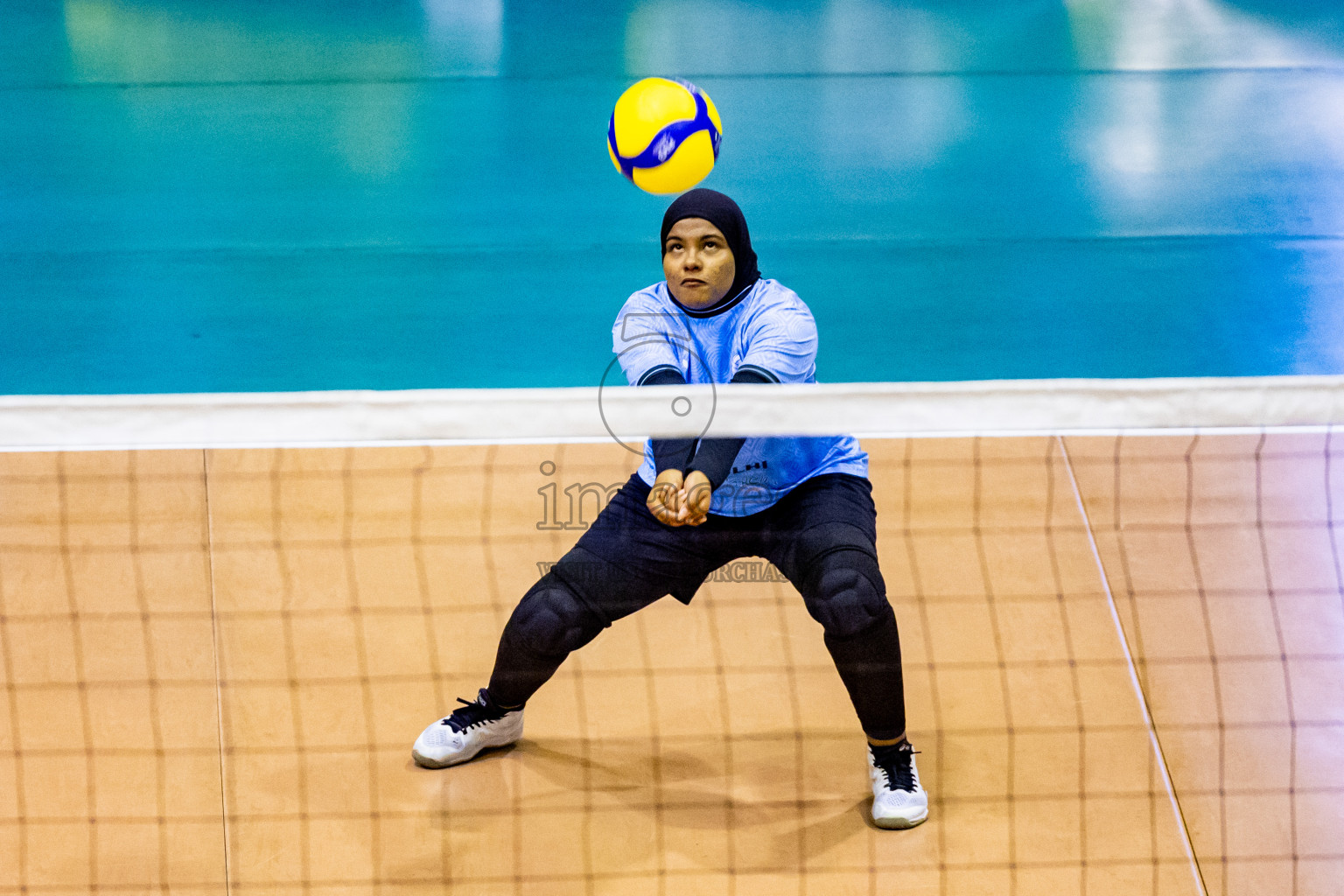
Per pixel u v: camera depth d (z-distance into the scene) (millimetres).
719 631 8516
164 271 14570
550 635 6840
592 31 20562
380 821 6957
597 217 15750
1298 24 20875
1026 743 7508
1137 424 6559
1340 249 15016
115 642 8352
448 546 9289
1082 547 9258
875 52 19875
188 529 9469
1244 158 17000
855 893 6414
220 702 7855
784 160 16938
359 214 15742
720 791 7164
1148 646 8289
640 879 6520
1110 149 17266
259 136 17391
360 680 8047
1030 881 6488
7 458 10281
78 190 16109
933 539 9352
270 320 13711
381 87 18781
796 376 6746
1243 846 6703
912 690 7941
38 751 7441
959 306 14047
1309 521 9477
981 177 16609
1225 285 14359
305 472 10133
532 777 7293
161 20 20750
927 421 6488
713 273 6844
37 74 18797
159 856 6703
